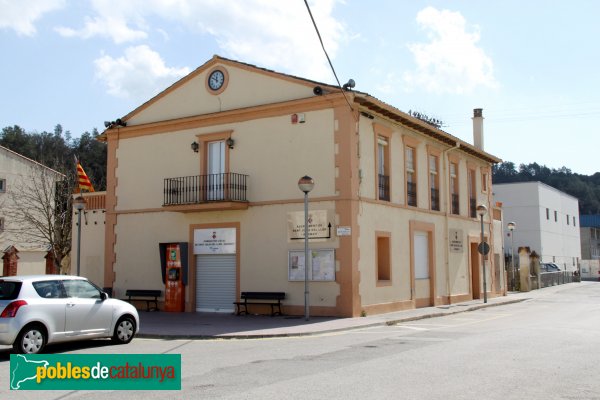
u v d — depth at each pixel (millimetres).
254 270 20016
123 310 12992
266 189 20062
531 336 13711
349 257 18438
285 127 19938
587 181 126875
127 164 23391
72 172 40688
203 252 21109
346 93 18766
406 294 21969
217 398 7395
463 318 19578
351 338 13930
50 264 32531
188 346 12906
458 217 27234
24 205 38938
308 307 17703
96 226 25094
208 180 21203
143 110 23312
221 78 21531
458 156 27781
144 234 22609
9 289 11312
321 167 19141
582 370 9172
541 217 55281
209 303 20953
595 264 68500
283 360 10477
